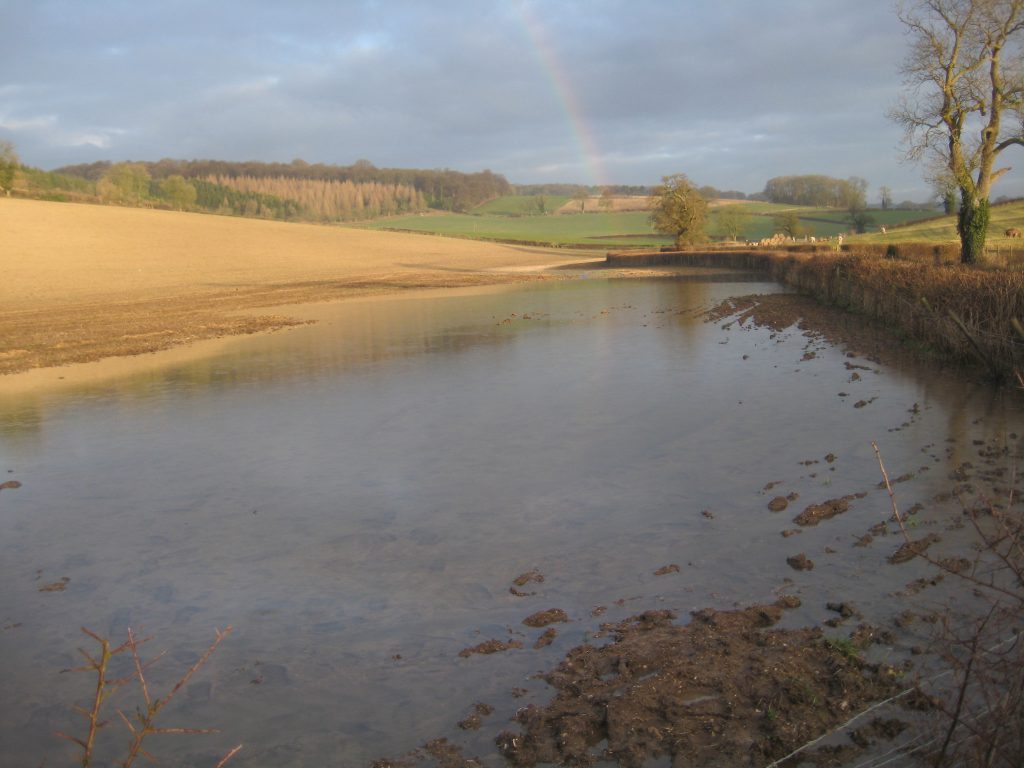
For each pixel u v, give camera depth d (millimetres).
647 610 5941
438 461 10359
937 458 8953
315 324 29469
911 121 35562
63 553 7852
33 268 56812
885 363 15195
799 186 151500
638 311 29531
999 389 12320
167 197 141875
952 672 4652
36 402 15828
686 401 13062
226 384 17000
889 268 21844
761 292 36031
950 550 6430
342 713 4895
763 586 6168
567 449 10586
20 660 5793
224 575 7152
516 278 56625
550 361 18141
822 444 9984
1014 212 55812
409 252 89812
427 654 5551
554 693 4910
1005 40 33219
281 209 174375
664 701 4602
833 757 4047
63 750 4695
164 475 10352
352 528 8148
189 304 39750
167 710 5039
